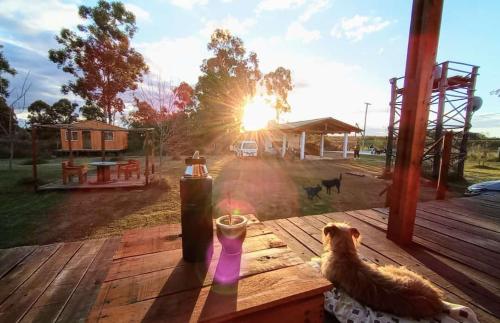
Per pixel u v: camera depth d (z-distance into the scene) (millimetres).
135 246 1422
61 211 4980
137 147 21812
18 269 2176
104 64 21891
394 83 10289
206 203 1207
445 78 8414
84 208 5211
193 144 21938
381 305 1298
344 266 1488
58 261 2316
